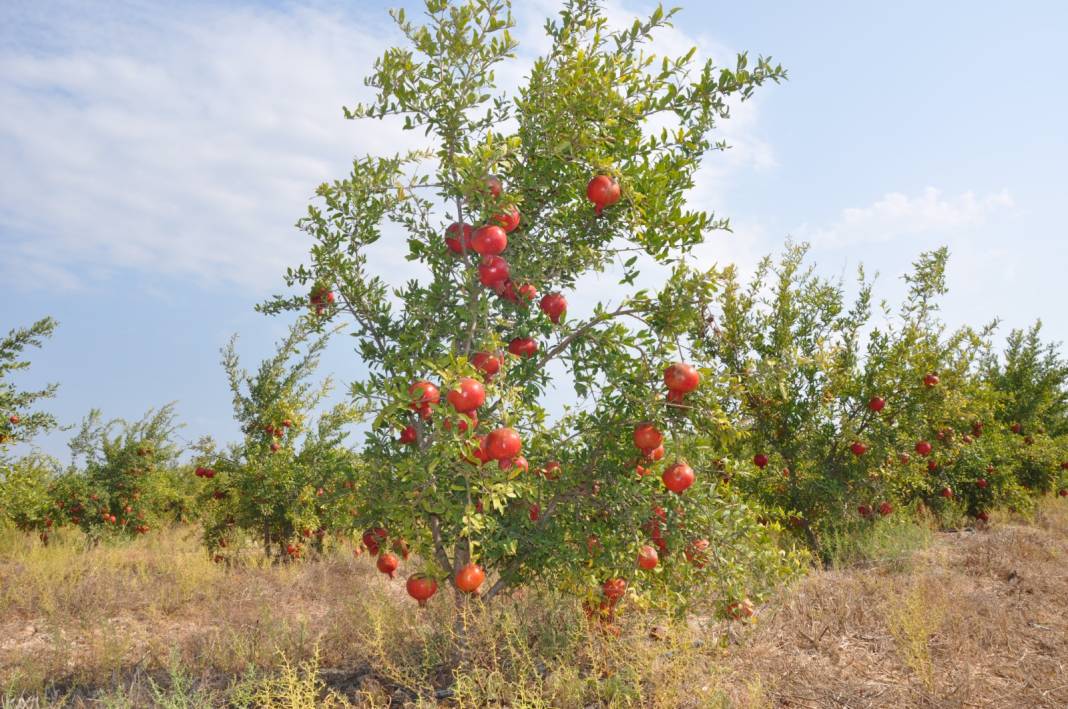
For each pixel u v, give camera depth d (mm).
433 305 5031
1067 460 15469
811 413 10094
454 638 4922
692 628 5410
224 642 5656
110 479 13398
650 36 4836
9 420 9500
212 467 10625
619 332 4918
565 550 4883
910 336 10406
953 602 6176
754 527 4914
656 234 4777
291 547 9992
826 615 5945
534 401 5152
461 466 4328
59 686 5051
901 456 10633
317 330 5652
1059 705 4352
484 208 4598
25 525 12195
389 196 5125
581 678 4668
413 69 4852
